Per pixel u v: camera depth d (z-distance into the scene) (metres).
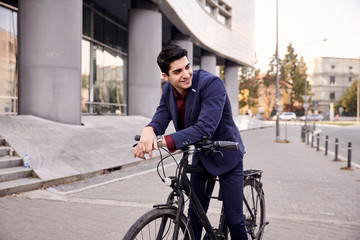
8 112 13.97
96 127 11.10
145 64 17.09
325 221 4.36
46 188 5.92
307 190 6.23
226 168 2.28
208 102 2.07
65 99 10.51
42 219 4.22
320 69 83.69
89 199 5.26
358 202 5.37
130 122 14.41
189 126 2.22
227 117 2.29
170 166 8.72
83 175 6.86
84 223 4.09
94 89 20.20
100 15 20.77
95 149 8.57
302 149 13.96
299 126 40.16
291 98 77.12
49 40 10.22
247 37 37.59
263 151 12.98
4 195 5.29
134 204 5.00
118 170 7.96
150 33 17.16
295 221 4.34
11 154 6.83
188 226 2.15
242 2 35.97
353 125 43.88
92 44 19.84
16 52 14.45
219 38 30.53
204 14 26.44
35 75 10.20
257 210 3.01
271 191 6.12
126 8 21.23
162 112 2.34
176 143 1.93
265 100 80.88
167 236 1.98
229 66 37.59
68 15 10.48
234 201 2.34
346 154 12.43
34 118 9.70
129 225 4.05
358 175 7.90
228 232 2.64
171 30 23.94
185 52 2.04
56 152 7.47
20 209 4.63
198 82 2.12
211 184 2.52
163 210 1.94
